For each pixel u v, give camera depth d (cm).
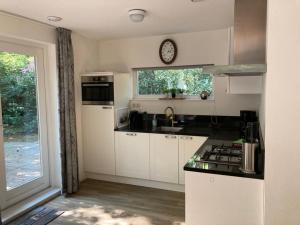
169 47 403
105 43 447
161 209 313
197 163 208
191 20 322
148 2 253
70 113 358
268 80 148
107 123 393
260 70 175
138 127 407
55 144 366
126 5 261
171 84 425
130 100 440
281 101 147
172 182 362
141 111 435
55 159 370
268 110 149
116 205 325
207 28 366
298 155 147
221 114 388
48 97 358
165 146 360
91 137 406
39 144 352
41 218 294
